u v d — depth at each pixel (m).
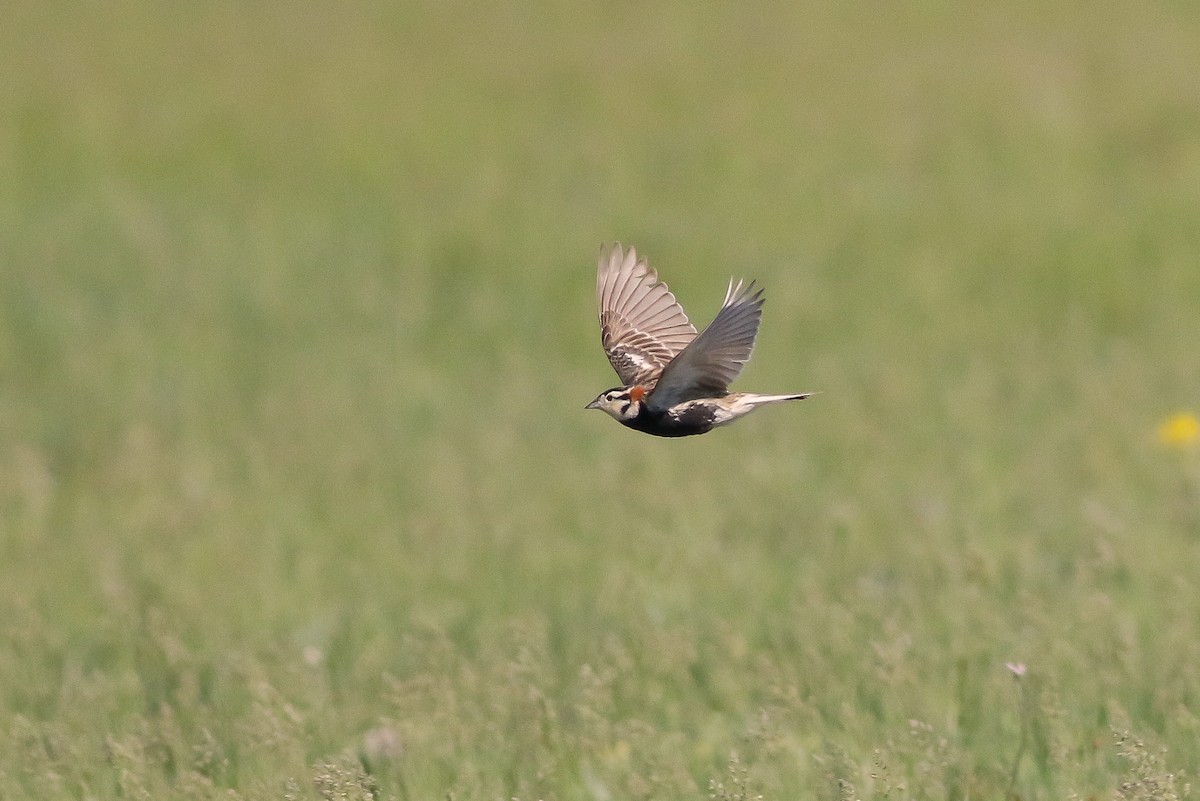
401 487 14.45
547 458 15.36
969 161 28.55
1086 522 12.12
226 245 25.14
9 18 39.09
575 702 8.68
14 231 25.92
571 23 38.84
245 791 7.73
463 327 21.47
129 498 14.44
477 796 7.61
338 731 8.50
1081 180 27.30
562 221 26.03
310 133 31.00
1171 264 23.39
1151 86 31.91
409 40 37.47
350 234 25.66
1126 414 15.92
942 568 10.73
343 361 19.95
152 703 9.15
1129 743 7.52
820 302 22.00
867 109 31.62
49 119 31.70
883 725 8.25
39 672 9.83
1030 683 8.49
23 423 17.44
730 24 38.34
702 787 7.71
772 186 27.56
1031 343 20.03
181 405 17.98
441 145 30.27
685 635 9.48
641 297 7.87
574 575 11.38
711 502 13.27
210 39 37.53
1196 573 10.62
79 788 7.95
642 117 31.69
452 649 9.42
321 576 11.70
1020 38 35.94
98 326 21.55
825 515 12.60
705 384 6.82
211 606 11.05
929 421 16.09
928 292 22.36
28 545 12.91
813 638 9.38
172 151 30.02
